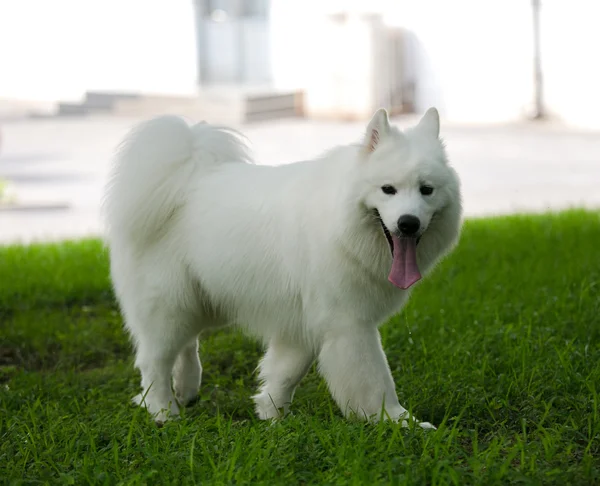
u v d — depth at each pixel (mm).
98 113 14750
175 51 14703
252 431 3055
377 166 3088
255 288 3303
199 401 3568
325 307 3203
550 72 13289
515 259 4902
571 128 13008
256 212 3293
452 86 13734
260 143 11586
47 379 3715
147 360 3428
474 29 13445
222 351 3965
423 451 2902
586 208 7301
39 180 10312
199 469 2871
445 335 3848
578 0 12867
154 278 3395
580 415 3129
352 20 13695
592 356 3494
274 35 14398
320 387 3523
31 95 15297
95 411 3398
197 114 13828
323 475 2828
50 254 5648
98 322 4375
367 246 3123
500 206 8188
